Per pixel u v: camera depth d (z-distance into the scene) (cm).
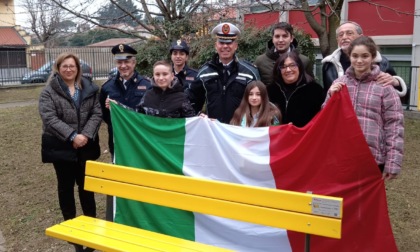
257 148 374
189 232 396
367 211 341
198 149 398
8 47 2470
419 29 1141
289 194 312
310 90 411
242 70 448
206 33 939
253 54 845
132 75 498
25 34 3406
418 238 465
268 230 369
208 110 457
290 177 361
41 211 574
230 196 333
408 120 1018
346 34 418
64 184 477
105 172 391
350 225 345
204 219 389
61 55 459
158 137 412
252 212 325
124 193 381
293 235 361
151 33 984
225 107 449
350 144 337
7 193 644
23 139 952
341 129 339
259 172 371
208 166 395
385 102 353
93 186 398
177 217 399
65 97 456
